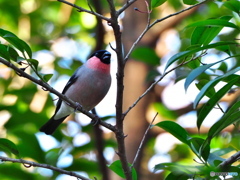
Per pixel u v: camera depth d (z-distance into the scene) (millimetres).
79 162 10570
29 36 15516
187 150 14117
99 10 10289
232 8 6551
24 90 12641
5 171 10453
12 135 11422
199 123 5988
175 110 13477
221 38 13164
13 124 11617
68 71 14812
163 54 14938
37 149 10367
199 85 7551
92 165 10602
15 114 11695
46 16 15820
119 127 6770
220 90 5809
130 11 13398
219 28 6805
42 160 10359
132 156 11945
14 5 15492
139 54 11555
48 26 15836
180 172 6312
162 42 15070
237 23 12641
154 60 11555
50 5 15750
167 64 5840
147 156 14328
